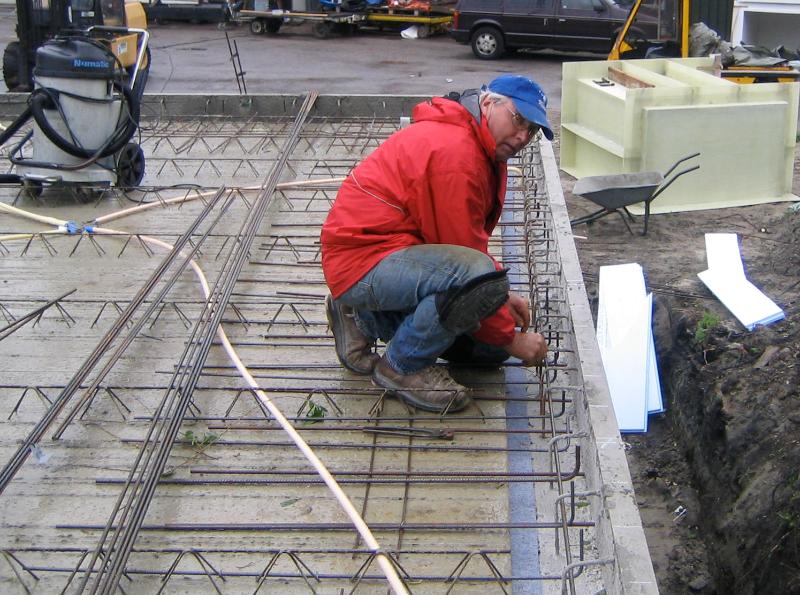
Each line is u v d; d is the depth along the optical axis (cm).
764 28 1509
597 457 293
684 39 1154
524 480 322
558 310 439
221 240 554
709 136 875
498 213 377
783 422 527
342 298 363
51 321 448
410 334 353
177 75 1525
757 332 632
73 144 635
